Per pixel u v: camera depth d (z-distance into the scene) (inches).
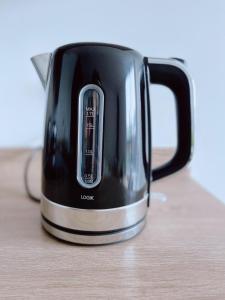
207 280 13.6
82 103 15.0
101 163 15.4
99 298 12.3
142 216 17.8
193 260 15.2
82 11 26.3
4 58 26.6
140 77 16.3
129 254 15.7
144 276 13.8
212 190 30.6
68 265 14.6
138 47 27.2
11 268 14.3
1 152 27.5
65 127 15.4
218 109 29.0
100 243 16.3
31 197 23.3
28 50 26.7
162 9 26.8
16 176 27.8
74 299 12.2
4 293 12.5
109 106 15.1
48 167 16.5
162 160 28.4
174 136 28.8
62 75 15.3
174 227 18.8
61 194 16.0
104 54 15.0
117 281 13.4
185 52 27.7
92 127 15.1
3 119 27.8
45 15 26.2
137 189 16.8
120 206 16.1
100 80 14.9
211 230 18.5
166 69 17.6
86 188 15.5
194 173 30.1
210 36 27.6
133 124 15.9
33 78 27.3
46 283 13.2
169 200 23.3
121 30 26.9
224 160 30.1
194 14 27.1
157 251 16.0
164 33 27.2
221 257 15.5
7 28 26.1
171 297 12.4
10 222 19.2
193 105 18.2
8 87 27.2
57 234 16.8
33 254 15.5
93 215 15.8
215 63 28.1
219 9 27.2
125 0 26.4
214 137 29.5
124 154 15.7
